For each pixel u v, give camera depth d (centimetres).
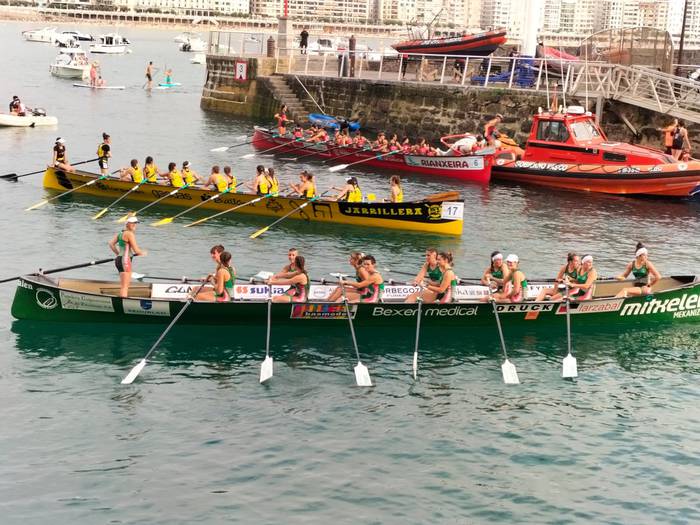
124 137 5128
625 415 1725
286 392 1777
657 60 4347
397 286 2212
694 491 1452
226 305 2048
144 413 1666
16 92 7325
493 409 1734
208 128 5656
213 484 1430
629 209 3522
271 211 3212
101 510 1351
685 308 2245
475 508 1385
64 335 2033
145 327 2088
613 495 1435
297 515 1349
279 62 6219
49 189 3544
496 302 2092
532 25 5184
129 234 2059
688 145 3931
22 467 1462
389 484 1446
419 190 3803
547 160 3969
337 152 4459
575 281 2153
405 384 1836
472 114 4841
